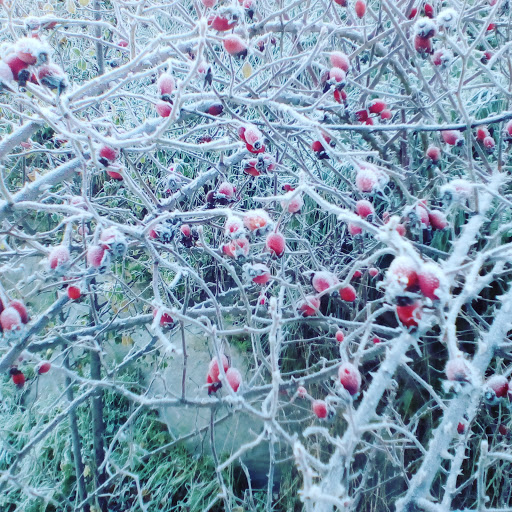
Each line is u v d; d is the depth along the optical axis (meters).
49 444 0.94
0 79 0.43
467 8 0.70
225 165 0.65
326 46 0.73
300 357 0.84
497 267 0.48
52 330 0.69
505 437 0.63
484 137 0.62
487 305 0.73
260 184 0.94
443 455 0.43
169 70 0.53
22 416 1.00
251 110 0.95
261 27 0.60
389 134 0.75
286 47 0.90
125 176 0.52
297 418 0.80
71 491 0.89
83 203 0.59
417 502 0.42
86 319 0.96
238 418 0.89
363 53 0.74
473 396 0.42
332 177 0.86
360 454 0.73
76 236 0.69
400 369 0.71
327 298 0.81
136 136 0.56
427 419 0.71
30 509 0.86
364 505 0.70
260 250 0.77
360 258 0.66
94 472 0.85
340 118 0.62
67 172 0.56
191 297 0.87
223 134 0.80
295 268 0.67
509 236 0.71
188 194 0.63
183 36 0.50
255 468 0.86
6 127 0.98
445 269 0.45
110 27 0.65
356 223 0.42
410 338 0.42
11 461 0.94
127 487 0.85
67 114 0.45
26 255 0.65
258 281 0.50
